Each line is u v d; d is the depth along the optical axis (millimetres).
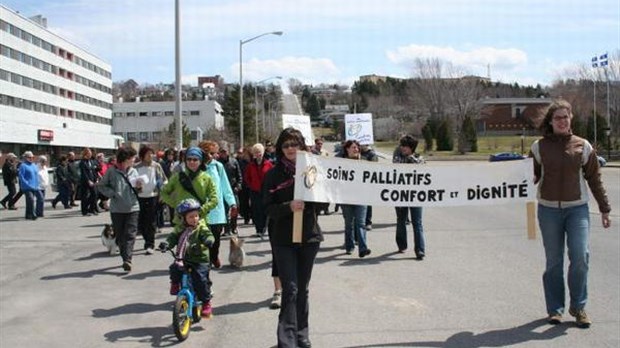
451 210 19172
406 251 10914
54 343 6086
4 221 17094
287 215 5465
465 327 6281
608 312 6719
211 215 9031
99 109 128625
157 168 11430
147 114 144750
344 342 5871
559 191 6168
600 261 9578
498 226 14578
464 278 8586
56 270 9758
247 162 15625
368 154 13641
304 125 28188
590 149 6156
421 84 108750
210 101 142000
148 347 5898
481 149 93562
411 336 6020
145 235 11289
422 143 107438
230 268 9633
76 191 22344
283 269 5430
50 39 102312
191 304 6242
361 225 10344
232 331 6332
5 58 86250
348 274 8961
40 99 98250
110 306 7477
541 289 7863
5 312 7258
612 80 83938
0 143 72312
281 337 5293
